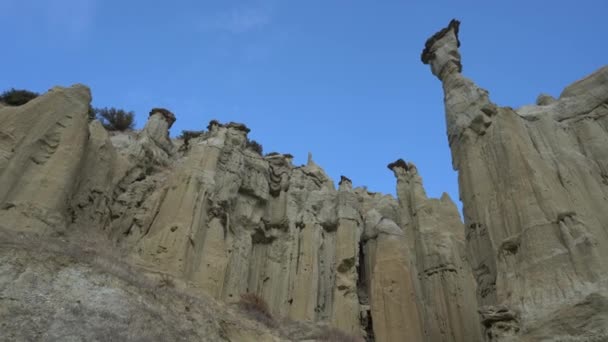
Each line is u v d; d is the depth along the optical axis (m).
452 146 21.91
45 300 16.95
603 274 14.05
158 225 29.95
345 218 40.47
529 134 19.27
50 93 27.06
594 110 19.88
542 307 14.30
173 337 19.22
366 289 39.62
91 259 21.03
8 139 24.05
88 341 16.30
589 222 15.73
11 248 18.52
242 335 24.72
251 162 40.12
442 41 25.59
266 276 36.00
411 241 39.31
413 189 42.47
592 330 13.10
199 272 29.05
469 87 22.55
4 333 15.08
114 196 30.72
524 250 15.94
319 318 34.84
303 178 43.12
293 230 38.69
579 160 18.12
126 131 44.34
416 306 31.02
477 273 18.53
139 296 19.98
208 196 32.31
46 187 23.80
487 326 15.12
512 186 17.55
